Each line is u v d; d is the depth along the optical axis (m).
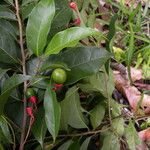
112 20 0.35
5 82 0.29
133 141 0.36
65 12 0.36
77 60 0.31
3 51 0.32
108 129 0.36
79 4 0.46
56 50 0.29
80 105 0.35
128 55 0.46
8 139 0.30
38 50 0.30
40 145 0.33
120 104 0.41
